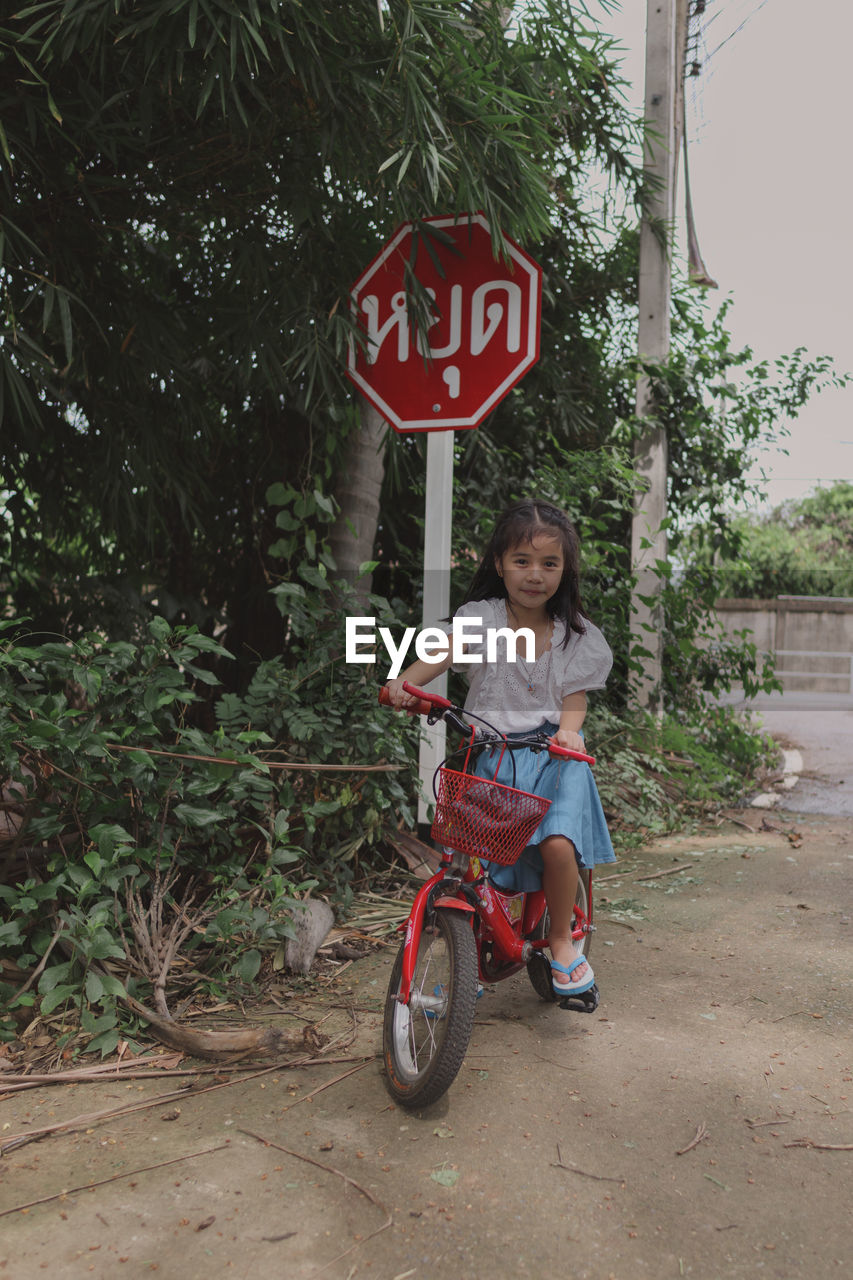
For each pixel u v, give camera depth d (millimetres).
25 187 3303
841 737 10094
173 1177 2037
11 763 2734
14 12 2857
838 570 19391
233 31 2625
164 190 3525
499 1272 1768
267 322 3793
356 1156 2129
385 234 4207
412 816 4211
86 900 3021
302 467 4832
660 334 6629
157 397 4078
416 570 5512
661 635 6441
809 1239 1881
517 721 2617
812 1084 2525
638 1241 1863
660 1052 2699
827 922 3910
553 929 2633
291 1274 1751
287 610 3889
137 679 3139
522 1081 2502
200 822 3020
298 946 3225
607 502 5996
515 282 3775
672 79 6641
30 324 3529
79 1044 2633
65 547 4621
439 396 3906
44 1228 1868
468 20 3441
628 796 5883
